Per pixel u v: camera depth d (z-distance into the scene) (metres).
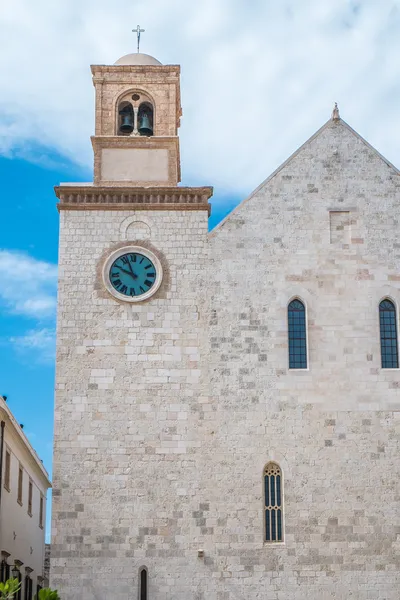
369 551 40.56
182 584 40.12
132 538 40.59
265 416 42.03
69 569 40.22
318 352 42.88
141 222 44.66
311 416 42.06
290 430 41.88
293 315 43.59
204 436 41.78
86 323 43.19
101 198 45.03
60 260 44.06
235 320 43.25
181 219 44.69
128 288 43.72
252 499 41.06
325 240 44.28
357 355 42.88
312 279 43.81
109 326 43.12
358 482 41.31
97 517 40.81
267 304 43.50
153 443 41.72
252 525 40.75
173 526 40.75
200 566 40.31
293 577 40.22
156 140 46.66
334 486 41.25
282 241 44.25
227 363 42.69
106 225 44.62
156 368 42.62
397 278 43.88
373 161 45.44
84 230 44.53
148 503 41.00
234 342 42.97
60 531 40.62
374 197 44.91
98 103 47.44
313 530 40.75
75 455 41.50
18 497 56.66
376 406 42.25
